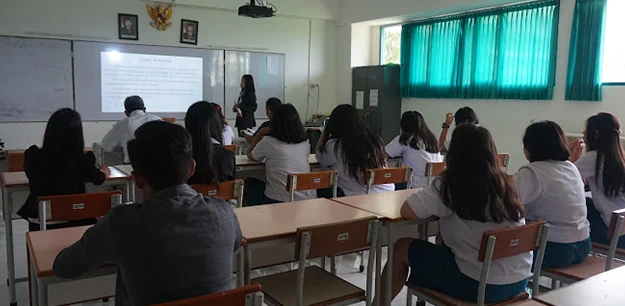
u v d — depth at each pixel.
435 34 7.17
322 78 8.44
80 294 1.86
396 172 3.45
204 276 1.35
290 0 7.76
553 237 2.32
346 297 2.06
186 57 7.20
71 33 6.41
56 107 6.41
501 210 1.92
